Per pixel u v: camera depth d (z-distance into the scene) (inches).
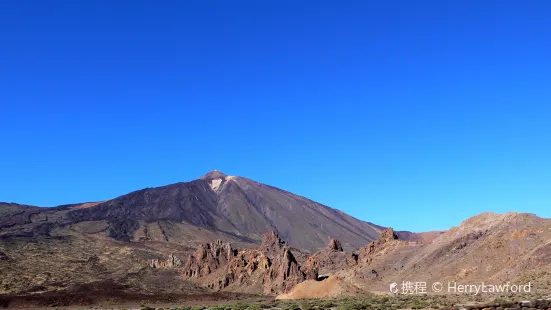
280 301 5044.3
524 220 5959.6
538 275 4667.8
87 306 6136.8
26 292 7239.2
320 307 3474.4
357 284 6535.4
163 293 7465.6
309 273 7431.1
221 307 3991.1
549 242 5162.4
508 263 5255.9
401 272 6407.5
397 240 7746.1
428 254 6456.7
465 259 5738.2
